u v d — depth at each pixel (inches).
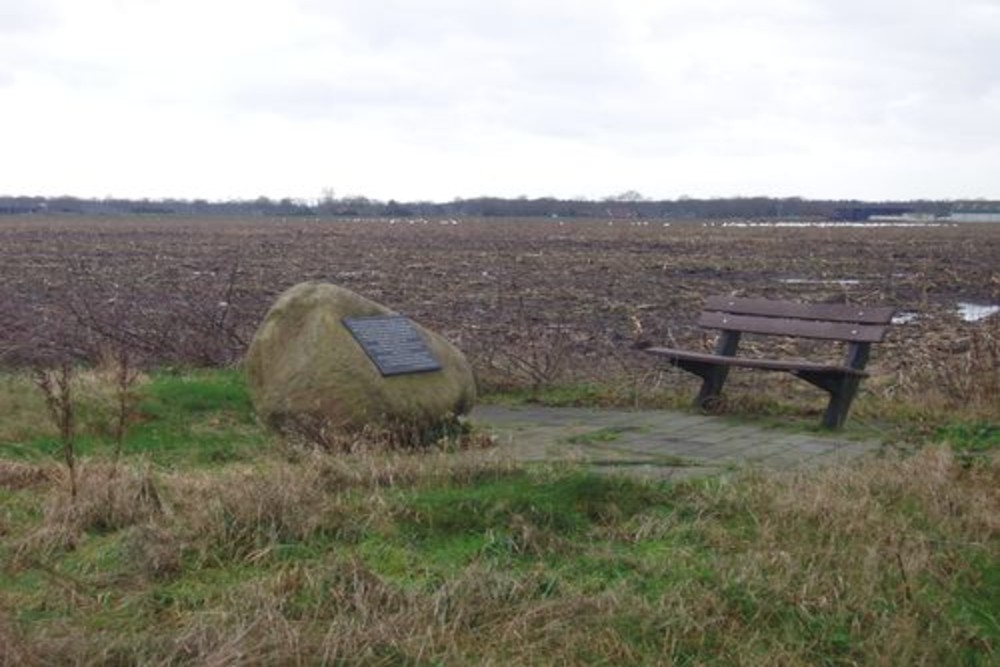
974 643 176.1
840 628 176.6
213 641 166.7
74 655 162.2
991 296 956.0
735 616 179.9
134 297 763.4
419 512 219.3
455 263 1368.1
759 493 235.9
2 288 900.0
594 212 5319.9
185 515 223.9
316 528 213.2
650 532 216.7
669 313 796.6
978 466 266.4
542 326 686.5
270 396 305.9
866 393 411.2
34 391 358.0
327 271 1200.2
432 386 311.9
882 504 232.7
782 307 365.1
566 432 335.0
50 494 239.6
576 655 168.6
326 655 164.1
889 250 1791.3
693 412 373.4
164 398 361.7
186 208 5610.2
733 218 5231.3
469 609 178.7
